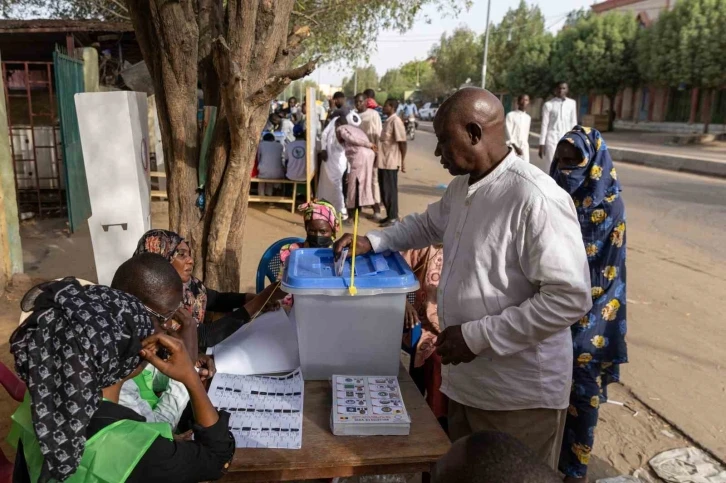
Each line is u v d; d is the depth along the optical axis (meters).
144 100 3.46
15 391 2.12
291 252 2.39
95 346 1.35
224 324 2.61
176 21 2.84
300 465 1.68
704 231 7.73
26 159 8.52
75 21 8.62
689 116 27.03
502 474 1.07
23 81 9.20
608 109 31.55
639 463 3.01
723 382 3.84
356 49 14.32
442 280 2.05
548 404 1.95
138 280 1.75
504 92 40.81
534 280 1.80
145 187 3.37
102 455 1.39
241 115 2.67
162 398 1.96
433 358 2.83
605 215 2.53
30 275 5.67
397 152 7.87
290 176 8.48
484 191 1.90
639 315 4.89
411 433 1.83
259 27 2.89
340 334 2.05
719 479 2.85
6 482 2.01
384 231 2.34
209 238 3.06
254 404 1.94
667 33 23.05
